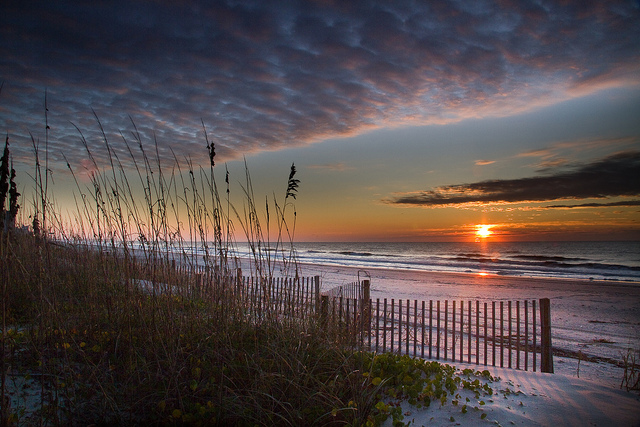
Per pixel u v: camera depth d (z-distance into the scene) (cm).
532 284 1809
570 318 1087
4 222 342
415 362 469
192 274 555
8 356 354
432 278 2030
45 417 294
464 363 607
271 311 480
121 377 358
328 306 636
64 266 543
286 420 304
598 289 1644
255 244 492
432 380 412
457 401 376
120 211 451
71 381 329
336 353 428
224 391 354
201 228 505
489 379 459
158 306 449
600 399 411
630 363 675
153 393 339
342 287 885
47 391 321
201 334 433
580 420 357
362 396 348
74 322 429
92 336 416
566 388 443
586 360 698
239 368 391
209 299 505
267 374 351
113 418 311
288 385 354
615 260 4103
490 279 2006
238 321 473
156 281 468
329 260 4022
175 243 509
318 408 335
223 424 316
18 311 457
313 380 368
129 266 457
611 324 1012
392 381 409
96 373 353
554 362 681
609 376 601
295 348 410
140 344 413
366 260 4056
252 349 431
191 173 501
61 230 578
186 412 328
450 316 1068
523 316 1112
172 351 370
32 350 367
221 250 496
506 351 728
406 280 1925
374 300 1312
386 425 328
